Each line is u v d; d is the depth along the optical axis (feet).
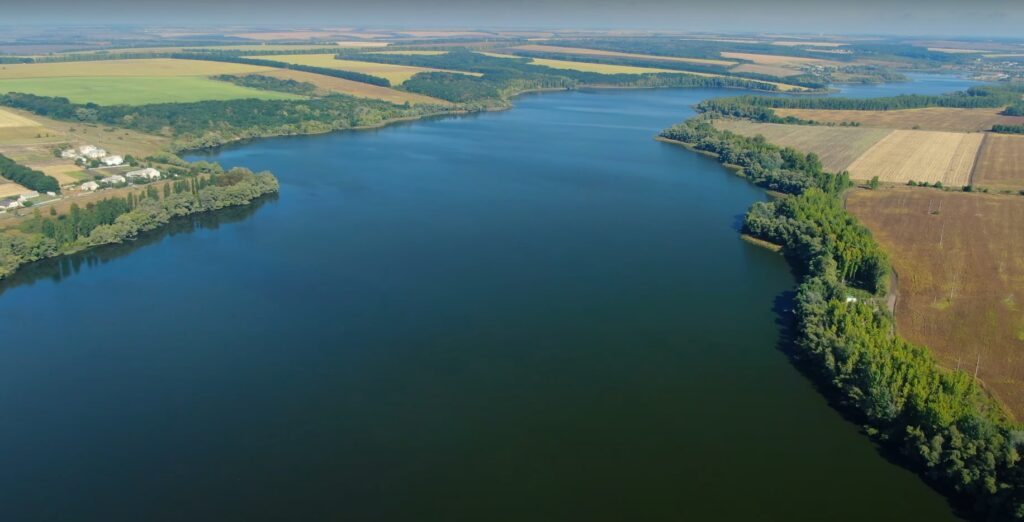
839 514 261.44
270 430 307.99
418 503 267.59
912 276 454.81
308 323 402.31
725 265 500.33
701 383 347.36
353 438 303.89
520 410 324.80
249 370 353.92
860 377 321.32
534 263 497.05
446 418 318.04
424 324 402.52
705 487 276.82
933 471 275.39
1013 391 319.27
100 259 501.97
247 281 460.55
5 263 467.52
